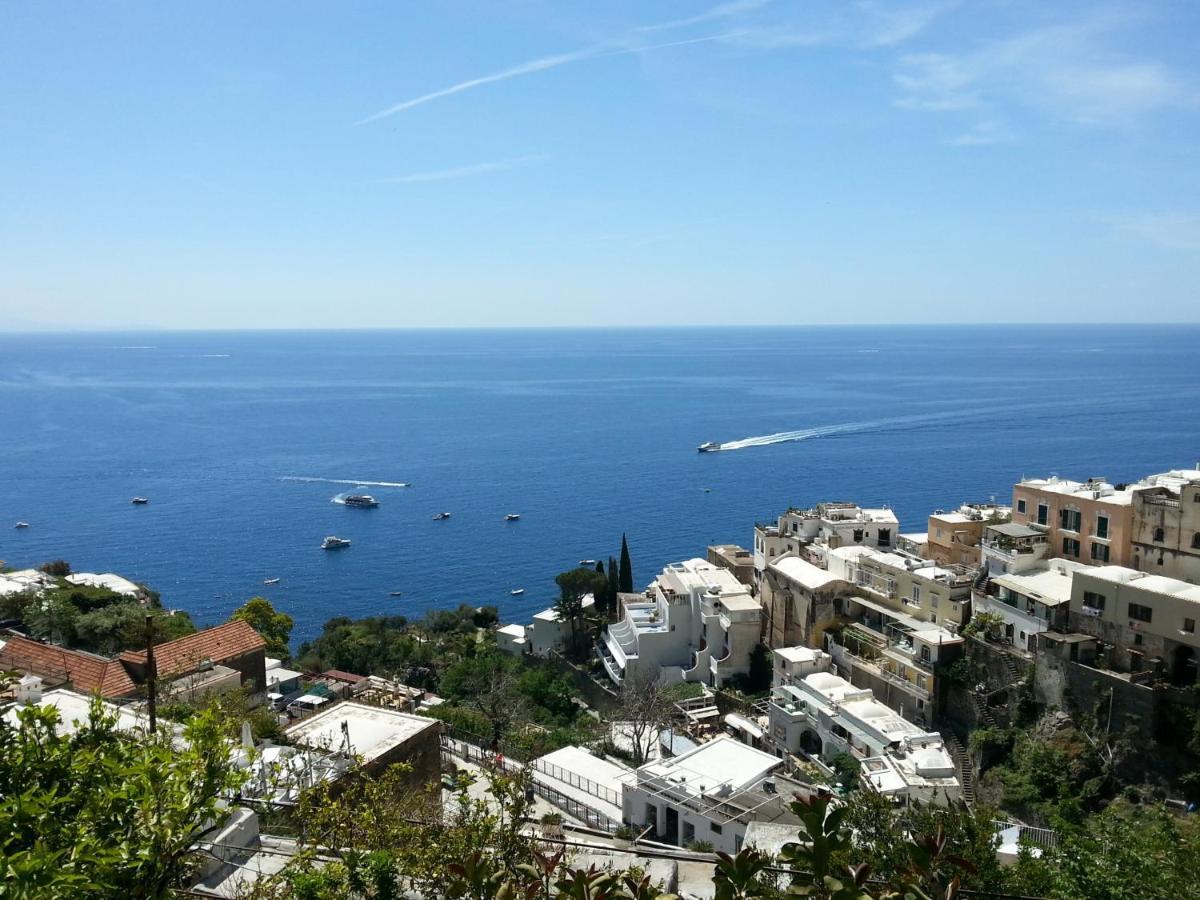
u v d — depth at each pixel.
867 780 53.56
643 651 96.69
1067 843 27.59
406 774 38.94
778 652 82.38
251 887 23.27
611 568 118.88
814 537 101.31
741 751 60.53
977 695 67.69
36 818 16.39
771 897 15.05
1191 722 53.38
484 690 88.75
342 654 105.44
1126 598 60.72
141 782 17.22
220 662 60.22
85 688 52.53
